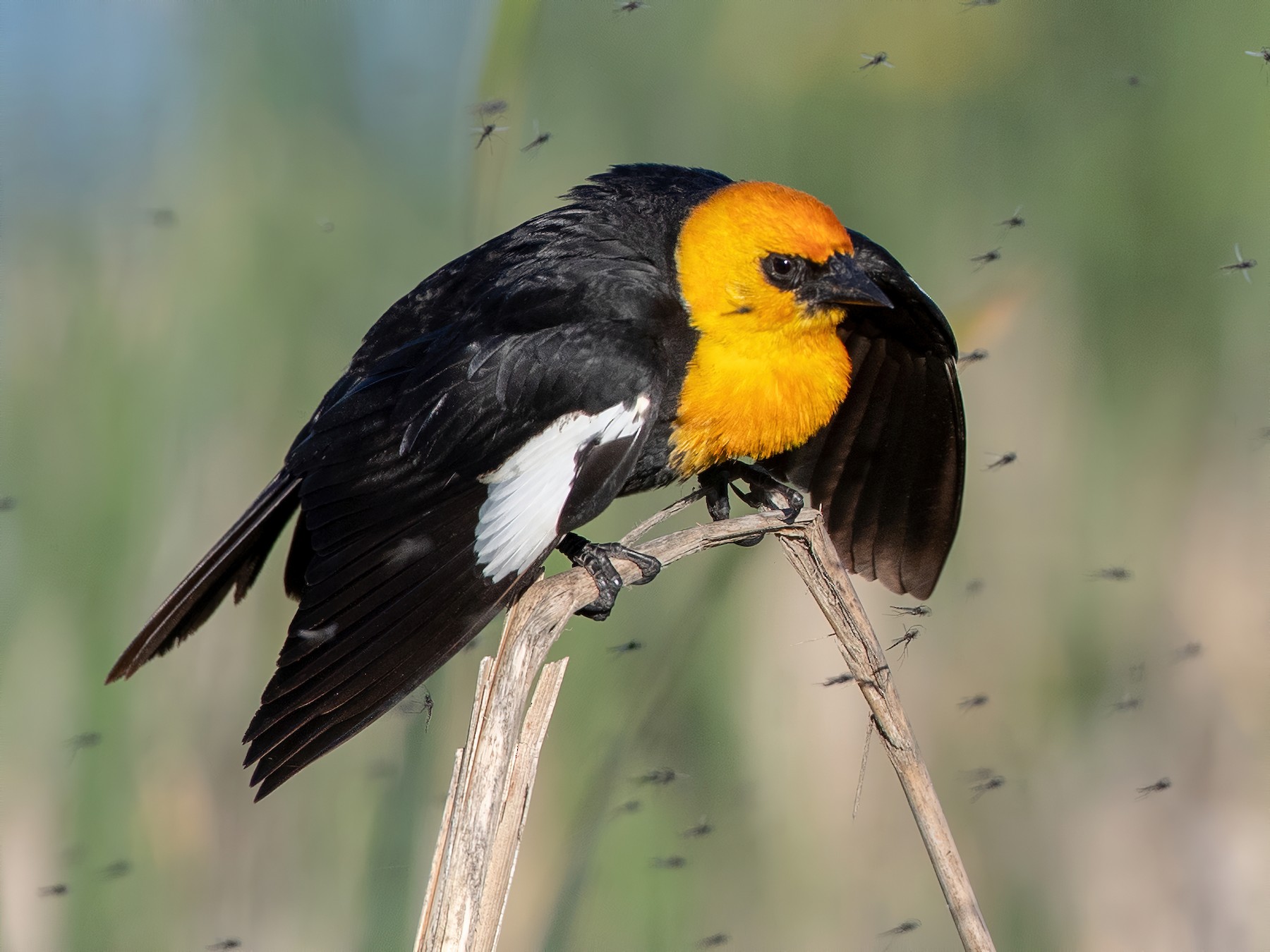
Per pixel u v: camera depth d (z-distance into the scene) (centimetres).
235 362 1106
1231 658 1102
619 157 1188
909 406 971
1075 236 1170
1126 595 1117
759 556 1040
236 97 1137
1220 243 1159
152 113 1134
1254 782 1082
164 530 1071
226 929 1021
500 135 1023
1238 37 1155
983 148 1195
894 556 980
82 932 1003
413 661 768
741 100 1208
